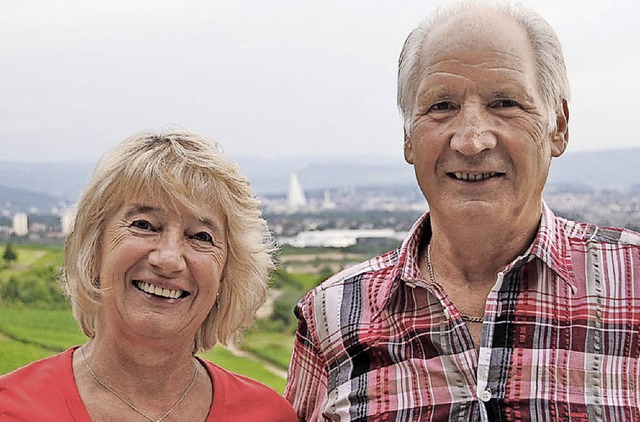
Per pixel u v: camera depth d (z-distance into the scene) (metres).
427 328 2.56
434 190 2.48
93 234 2.49
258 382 2.77
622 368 2.38
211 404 2.62
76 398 2.43
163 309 2.46
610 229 2.62
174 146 2.49
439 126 2.44
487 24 2.42
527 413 2.36
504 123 2.40
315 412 2.80
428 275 2.71
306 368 2.83
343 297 2.76
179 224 2.47
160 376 2.54
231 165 2.56
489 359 2.44
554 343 2.42
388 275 2.75
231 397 2.63
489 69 2.39
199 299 2.50
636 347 2.38
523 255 2.51
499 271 2.59
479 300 2.59
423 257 2.76
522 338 2.45
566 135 2.56
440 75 2.43
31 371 2.50
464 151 2.37
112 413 2.47
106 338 2.50
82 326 2.62
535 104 2.42
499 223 2.44
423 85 2.47
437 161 2.45
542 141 2.43
